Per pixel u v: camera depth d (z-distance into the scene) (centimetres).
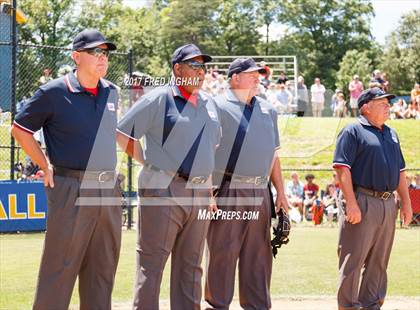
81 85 682
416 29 7544
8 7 1944
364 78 7012
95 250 697
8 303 945
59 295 682
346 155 873
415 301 1005
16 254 1370
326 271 1238
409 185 2059
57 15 3666
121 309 930
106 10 3816
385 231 888
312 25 7456
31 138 670
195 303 768
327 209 2069
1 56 1847
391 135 896
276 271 1235
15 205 1677
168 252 755
